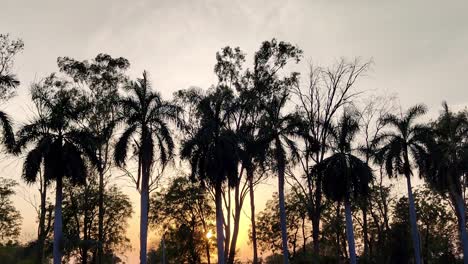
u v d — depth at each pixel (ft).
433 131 169.48
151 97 132.46
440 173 169.27
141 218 126.62
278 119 146.51
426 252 222.48
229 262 151.74
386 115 172.14
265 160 141.49
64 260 178.09
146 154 128.67
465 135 174.19
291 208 230.48
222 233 135.54
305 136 145.48
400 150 165.17
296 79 162.71
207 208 221.87
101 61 162.40
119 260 207.41
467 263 171.01
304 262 151.84
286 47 160.76
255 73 161.38
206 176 134.31
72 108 136.15
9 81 115.44
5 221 205.16
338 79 162.20
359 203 190.90
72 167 130.21
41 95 141.28
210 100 142.20
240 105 147.23
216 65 161.79
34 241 152.25
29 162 125.08
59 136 131.85
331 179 146.61
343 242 220.43
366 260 177.99
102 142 138.82
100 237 159.43
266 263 242.17
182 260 232.32
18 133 127.34
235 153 134.21
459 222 192.13
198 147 136.05
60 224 130.72
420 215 219.00
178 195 217.97
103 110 157.17
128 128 130.00
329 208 214.90
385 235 194.80
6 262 145.69
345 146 150.61
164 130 129.90
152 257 241.14
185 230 220.84
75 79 159.63
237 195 156.35
